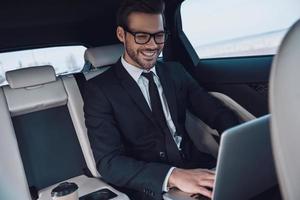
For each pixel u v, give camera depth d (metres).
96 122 1.22
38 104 1.49
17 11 1.64
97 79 1.33
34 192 1.33
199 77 1.95
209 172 1.00
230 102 1.53
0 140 1.32
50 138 1.51
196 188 0.92
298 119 0.48
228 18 1.74
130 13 1.22
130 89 1.28
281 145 0.49
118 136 1.23
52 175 1.49
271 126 0.50
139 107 1.27
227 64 1.79
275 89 0.49
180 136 1.36
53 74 1.55
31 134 1.48
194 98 1.49
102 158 1.16
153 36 1.22
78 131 1.52
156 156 1.26
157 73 1.39
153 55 1.26
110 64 1.68
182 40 2.02
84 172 1.52
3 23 1.66
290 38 0.51
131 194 1.25
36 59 1.87
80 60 1.99
